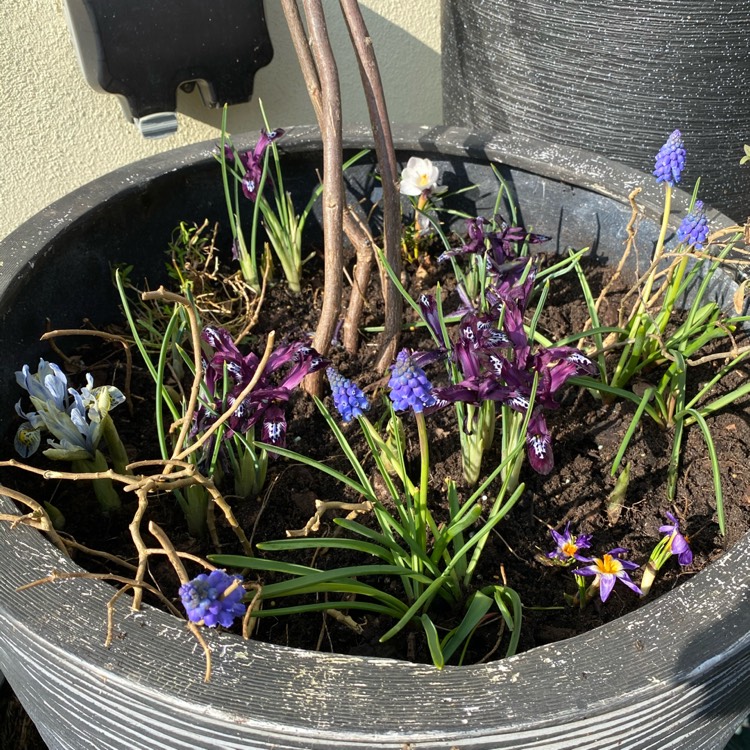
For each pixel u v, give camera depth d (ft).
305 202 2.33
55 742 1.47
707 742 1.32
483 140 2.18
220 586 1.07
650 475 1.69
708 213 1.96
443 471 1.71
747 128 2.49
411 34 2.87
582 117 2.52
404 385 1.21
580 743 1.09
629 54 2.33
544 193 2.19
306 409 1.85
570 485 1.68
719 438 1.74
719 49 2.29
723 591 1.15
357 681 1.05
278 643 1.38
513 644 1.25
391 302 1.86
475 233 1.90
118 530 1.58
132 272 2.11
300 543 1.29
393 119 3.05
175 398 1.84
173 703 1.04
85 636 1.10
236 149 2.13
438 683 1.05
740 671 1.16
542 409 1.66
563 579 1.51
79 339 1.98
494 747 1.03
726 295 1.93
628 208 2.07
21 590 1.16
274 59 2.62
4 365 1.67
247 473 1.61
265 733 1.02
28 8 2.20
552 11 2.34
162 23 2.08
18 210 2.48
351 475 1.71
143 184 2.02
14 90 2.29
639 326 1.81
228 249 2.31
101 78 2.10
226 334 1.52
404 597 1.47
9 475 1.60
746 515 1.58
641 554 1.54
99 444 1.72
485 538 1.43
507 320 1.55
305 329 2.10
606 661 1.07
